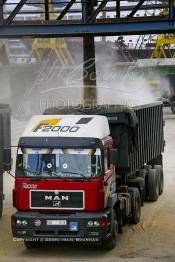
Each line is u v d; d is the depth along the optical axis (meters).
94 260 16.95
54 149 17.28
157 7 31.58
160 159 28.80
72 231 16.94
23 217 17.11
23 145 17.48
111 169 18.38
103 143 17.47
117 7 30.73
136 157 23.05
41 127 17.97
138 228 21.05
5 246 18.92
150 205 25.31
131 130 21.31
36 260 17.11
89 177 16.98
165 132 57.06
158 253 17.66
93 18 27.89
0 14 28.12
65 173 17.11
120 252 17.83
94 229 16.81
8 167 18.23
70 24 28.02
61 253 17.92
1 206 22.50
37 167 17.31
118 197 19.41
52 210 17.16
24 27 28.20
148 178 25.94
